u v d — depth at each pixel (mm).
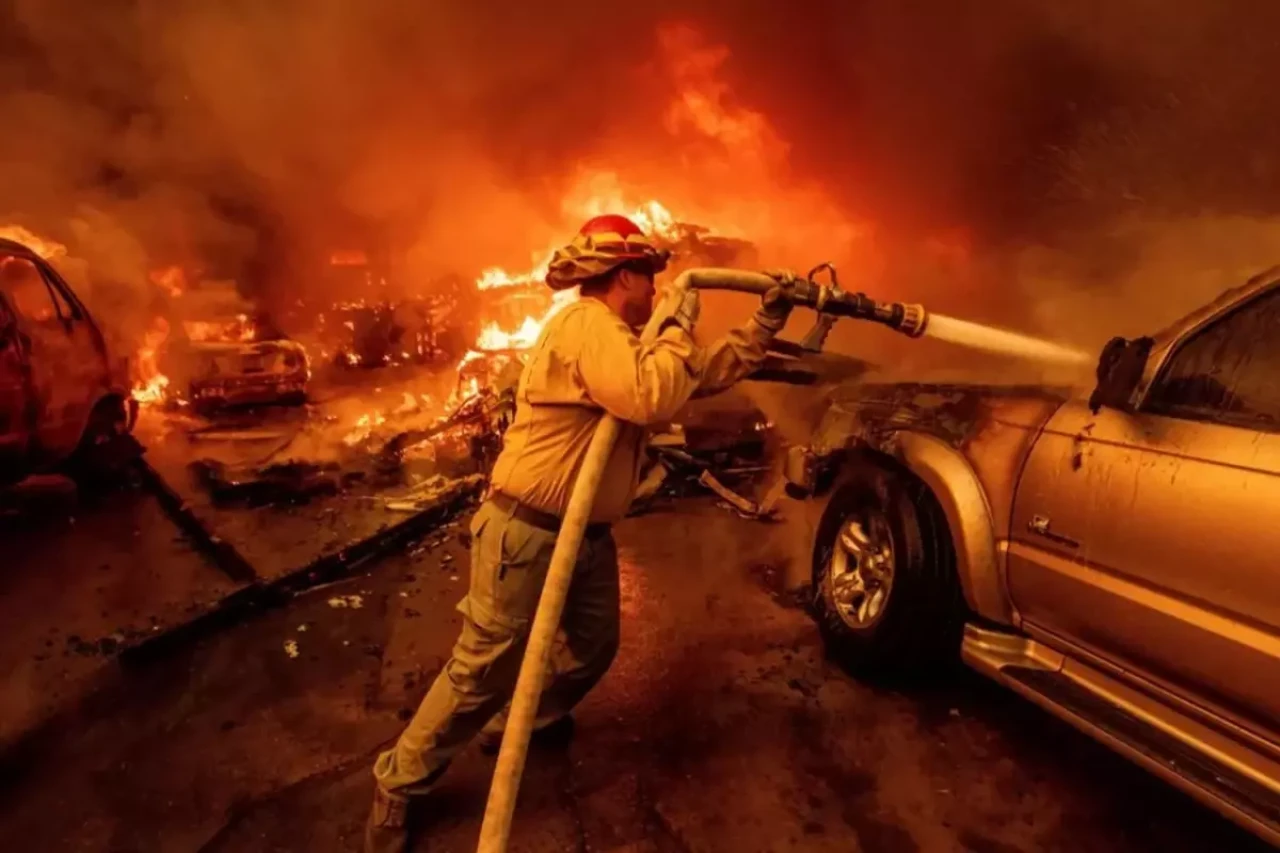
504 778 2088
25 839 2760
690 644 4082
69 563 5070
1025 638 3131
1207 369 2574
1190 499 2438
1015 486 3039
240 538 5492
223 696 3617
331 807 2914
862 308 2633
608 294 2566
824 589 3959
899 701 3602
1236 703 2359
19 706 3506
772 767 3148
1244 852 2766
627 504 2703
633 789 3012
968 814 2924
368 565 5074
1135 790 3066
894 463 3730
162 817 2865
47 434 5707
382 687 3693
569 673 3020
